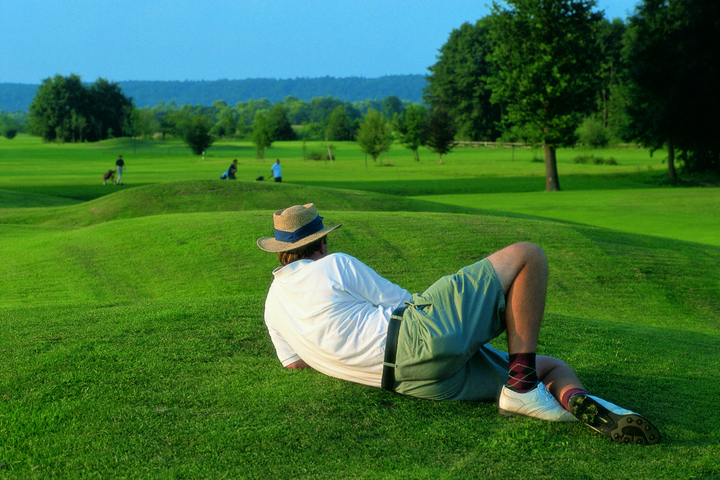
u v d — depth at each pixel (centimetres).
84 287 1022
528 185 4316
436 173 5800
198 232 1282
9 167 6669
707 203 2862
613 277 1070
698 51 4175
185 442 263
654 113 4294
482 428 275
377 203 2191
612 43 10375
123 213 2094
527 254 274
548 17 3619
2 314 545
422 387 286
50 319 504
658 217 2372
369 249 1162
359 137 7619
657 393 331
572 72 3700
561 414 275
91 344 407
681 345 493
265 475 237
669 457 249
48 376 342
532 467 242
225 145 13300
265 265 1094
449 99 11638
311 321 296
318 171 6147
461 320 270
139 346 401
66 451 257
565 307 915
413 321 278
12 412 294
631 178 4934
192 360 371
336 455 252
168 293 985
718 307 962
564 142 3766
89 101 14750
